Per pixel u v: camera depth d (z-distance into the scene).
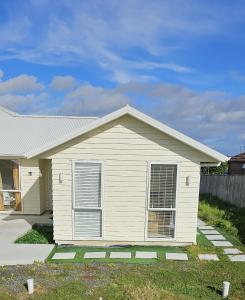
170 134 9.10
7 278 7.30
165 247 9.59
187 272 7.63
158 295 6.24
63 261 8.40
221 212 14.73
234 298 6.36
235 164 24.31
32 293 6.53
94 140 9.38
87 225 9.67
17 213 13.88
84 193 9.55
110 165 9.44
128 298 6.22
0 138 14.87
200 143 9.10
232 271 7.74
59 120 17.08
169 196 9.50
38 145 14.06
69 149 9.43
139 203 9.53
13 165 13.89
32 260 8.37
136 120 9.27
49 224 12.27
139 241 9.65
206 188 24.50
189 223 9.57
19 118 17.17
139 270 7.76
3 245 9.59
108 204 9.54
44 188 14.48
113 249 9.40
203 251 9.23
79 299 6.24
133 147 9.37
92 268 7.90
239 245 9.82
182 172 9.41
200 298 6.33
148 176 9.43
